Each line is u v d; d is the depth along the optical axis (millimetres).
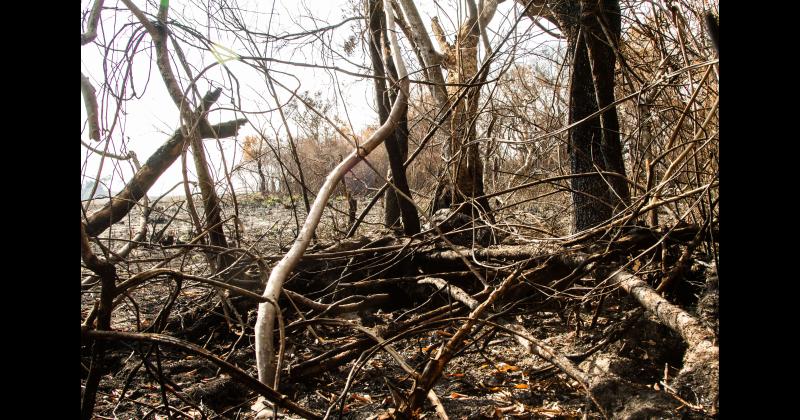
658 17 4887
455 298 4078
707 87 4035
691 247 3766
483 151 7285
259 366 2844
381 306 4945
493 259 4672
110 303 2105
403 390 3053
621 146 5223
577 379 2508
